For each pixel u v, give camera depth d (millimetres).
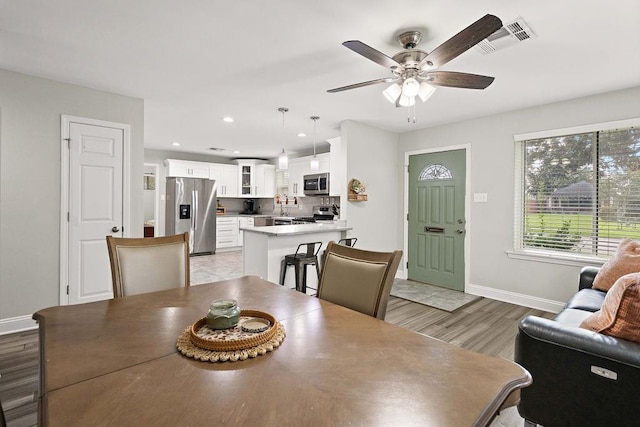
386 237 4898
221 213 8055
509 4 1827
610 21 1978
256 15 1964
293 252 3756
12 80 2809
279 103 3635
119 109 3361
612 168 3209
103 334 1179
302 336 1180
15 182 2842
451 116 4094
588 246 3367
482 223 4121
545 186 3660
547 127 3572
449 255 4484
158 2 1844
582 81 2922
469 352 1070
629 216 3113
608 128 3184
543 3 1812
